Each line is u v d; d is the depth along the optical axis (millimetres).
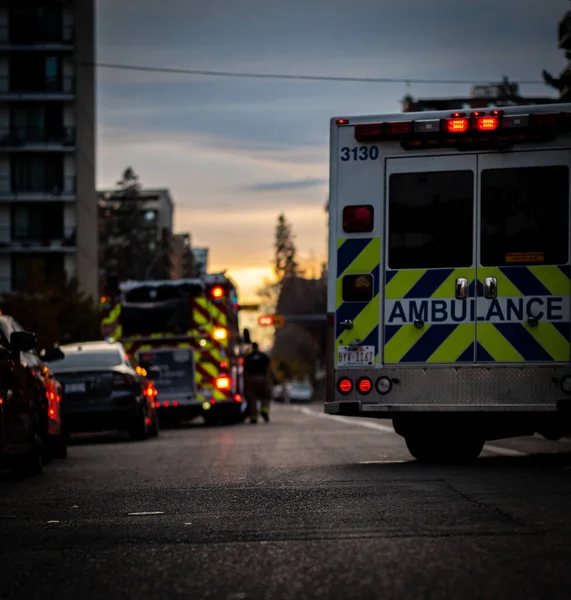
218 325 43531
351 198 17703
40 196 103938
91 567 8742
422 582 7586
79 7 106062
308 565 8375
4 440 17203
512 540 9305
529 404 16984
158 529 10820
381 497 12906
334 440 27891
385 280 17547
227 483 15742
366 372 17500
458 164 17375
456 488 13742
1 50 102188
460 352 17219
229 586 7699
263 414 47906
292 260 195125
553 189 17094
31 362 19797
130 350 43625
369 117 17703
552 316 16984
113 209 151250
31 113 104188
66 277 87812
